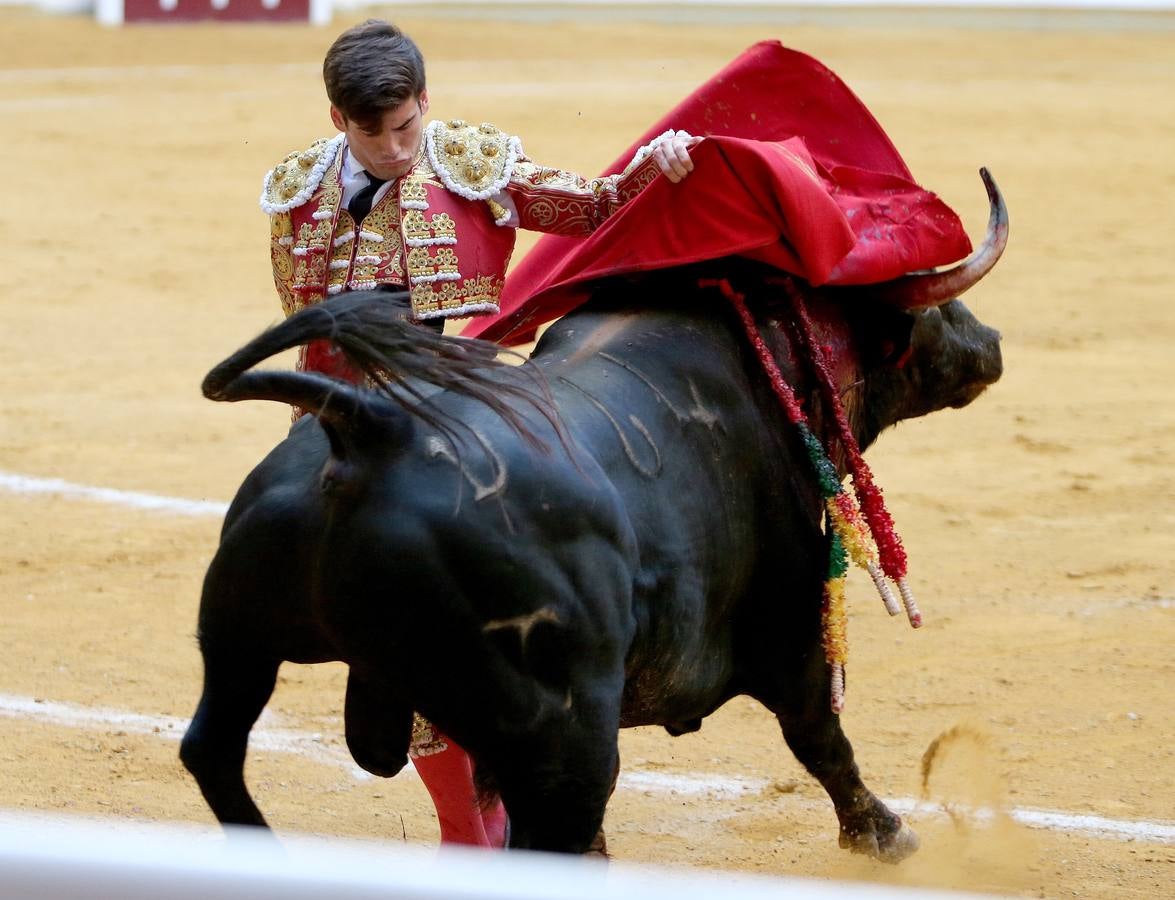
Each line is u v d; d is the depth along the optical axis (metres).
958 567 17.39
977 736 12.12
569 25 80.19
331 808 11.83
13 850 3.78
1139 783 12.34
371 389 7.72
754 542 9.06
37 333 27.92
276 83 60.09
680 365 8.88
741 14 84.12
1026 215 38.75
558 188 9.51
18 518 18.53
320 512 7.53
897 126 50.75
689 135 9.94
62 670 14.25
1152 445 22.25
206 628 8.02
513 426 7.59
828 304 9.92
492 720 7.45
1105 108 55.06
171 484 20.00
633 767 12.66
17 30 72.06
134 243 35.47
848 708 13.73
